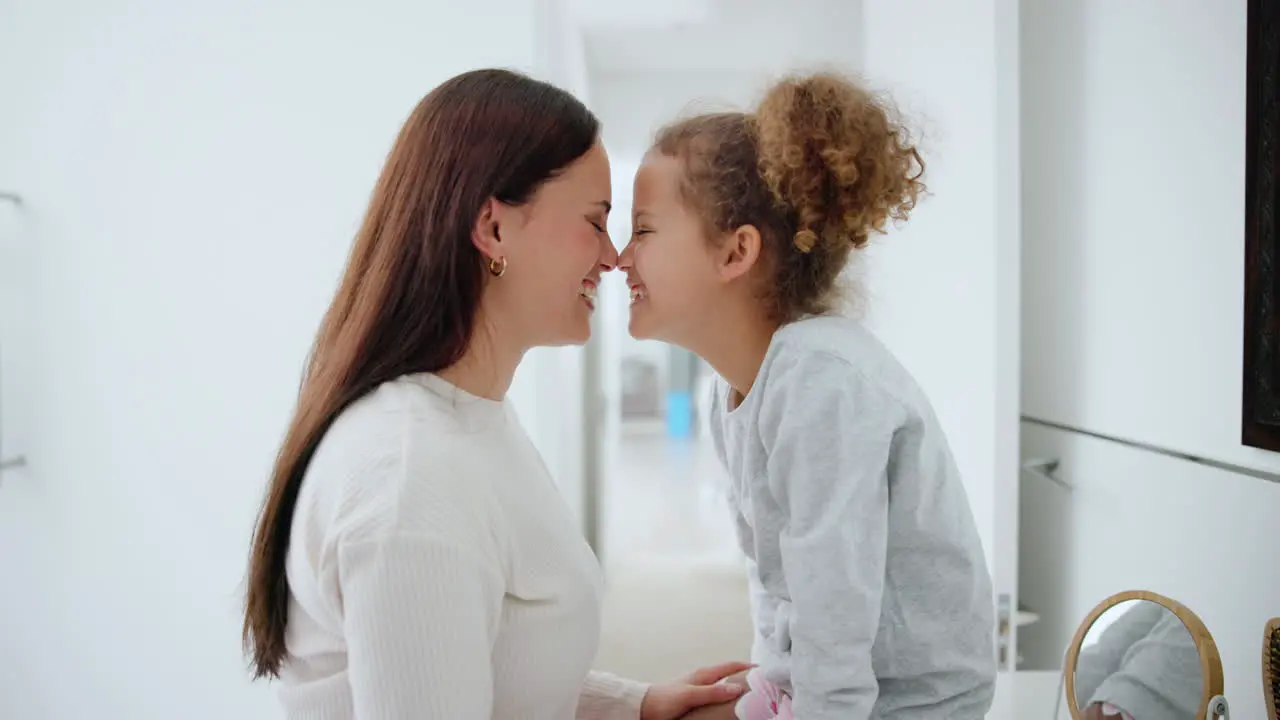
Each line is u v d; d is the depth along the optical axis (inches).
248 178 95.0
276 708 98.2
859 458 36.8
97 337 97.0
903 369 41.3
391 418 32.4
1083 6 72.0
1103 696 46.9
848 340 39.2
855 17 183.2
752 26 188.9
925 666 40.1
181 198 95.4
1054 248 77.2
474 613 30.4
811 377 37.9
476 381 37.4
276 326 95.6
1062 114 75.7
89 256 96.5
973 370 75.3
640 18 181.5
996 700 55.3
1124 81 66.2
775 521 40.8
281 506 34.0
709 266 41.4
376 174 94.2
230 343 96.0
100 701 99.2
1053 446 77.6
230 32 94.4
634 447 354.9
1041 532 79.8
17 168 96.6
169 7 94.3
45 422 98.0
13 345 97.9
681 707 46.1
